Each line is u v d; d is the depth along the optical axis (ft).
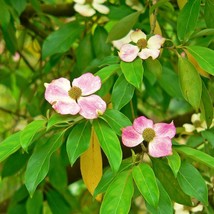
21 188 4.14
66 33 3.82
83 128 2.66
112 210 2.51
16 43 4.18
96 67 3.40
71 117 2.68
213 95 3.69
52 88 2.76
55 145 2.68
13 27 3.96
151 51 2.87
